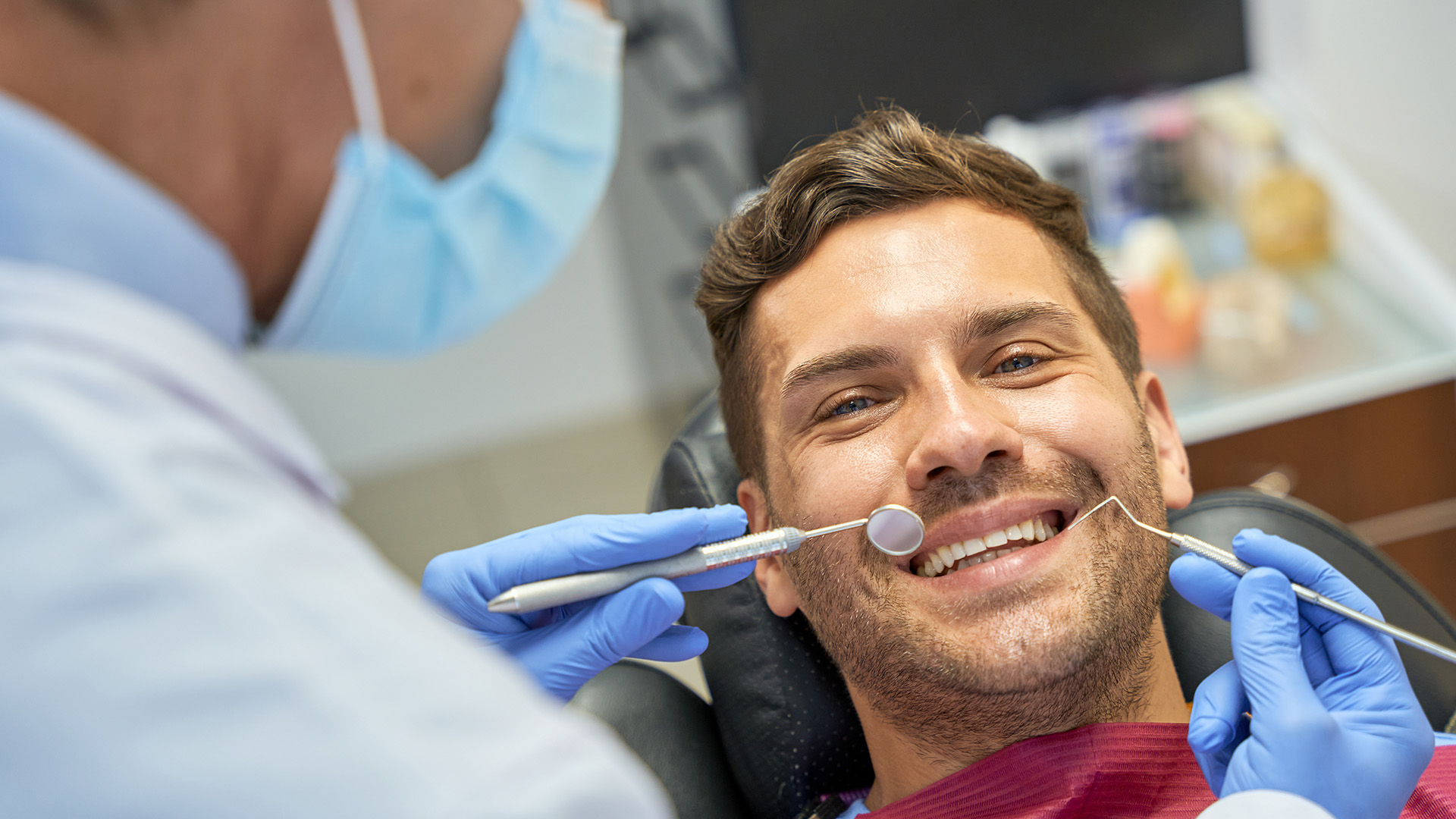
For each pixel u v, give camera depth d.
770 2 2.37
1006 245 1.12
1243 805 0.71
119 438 0.42
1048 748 1.00
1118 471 1.04
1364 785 0.82
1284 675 0.85
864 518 1.05
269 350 0.65
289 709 0.41
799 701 1.27
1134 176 2.55
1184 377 2.07
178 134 0.49
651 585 0.95
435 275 0.67
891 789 1.17
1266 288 2.14
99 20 0.45
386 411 4.88
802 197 1.14
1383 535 2.02
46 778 0.40
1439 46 1.97
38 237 0.45
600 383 5.09
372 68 0.56
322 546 0.47
